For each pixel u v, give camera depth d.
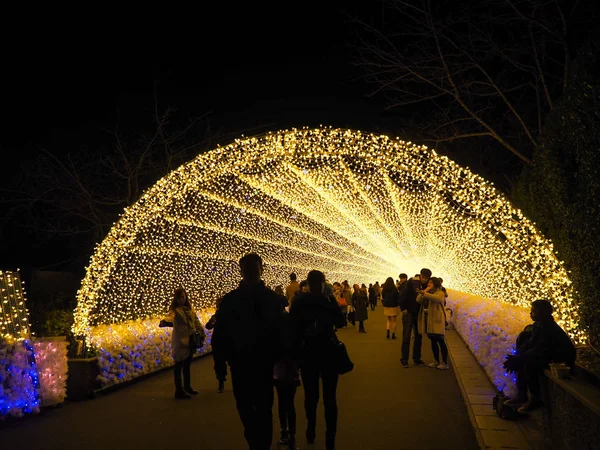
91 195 26.56
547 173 9.46
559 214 9.14
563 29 14.27
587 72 7.42
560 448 5.28
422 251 32.66
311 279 6.50
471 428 7.21
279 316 5.69
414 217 23.83
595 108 7.02
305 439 6.79
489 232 12.59
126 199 25.47
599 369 6.80
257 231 24.84
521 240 10.23
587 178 7.43
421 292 12.10
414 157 10.67
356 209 23.95
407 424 7.43
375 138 10.70
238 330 5.61
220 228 20.42
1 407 7.59
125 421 7.83
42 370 8.55
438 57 18.47
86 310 10.74
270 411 5.56
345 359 6.32
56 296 16.55
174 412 8.33
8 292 9.18
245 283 5.82
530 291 10.80
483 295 17.97
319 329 6.30
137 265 16.12
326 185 18.62
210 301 20.84
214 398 9.35
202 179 11.73
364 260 48.75
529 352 6.28
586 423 4.36
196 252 19.59
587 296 7.85
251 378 5.54
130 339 11.26
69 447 6.63
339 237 34.88
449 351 14.12
